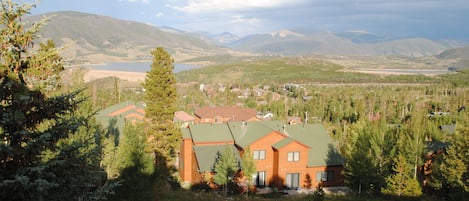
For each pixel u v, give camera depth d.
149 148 39.31
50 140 10.12
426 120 76.75
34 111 10.17
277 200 33.53
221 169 35.47
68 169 10.49
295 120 96.69
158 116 40.69
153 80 40.41
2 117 9.38
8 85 9.17
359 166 36.69
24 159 9.84
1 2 9.34
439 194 37.31
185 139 44.91
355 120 99.75
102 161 24.28
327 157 43.53
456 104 113.38
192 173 44.50
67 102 10.49
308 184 42.38
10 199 9.10
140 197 23.59
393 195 34.81
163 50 40.75
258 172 42.25
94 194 10.86
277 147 41.28
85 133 21.12
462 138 34.31
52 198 10.05
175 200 27.70
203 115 76.62
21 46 9.84
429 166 41.75
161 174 26.66
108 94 98.81
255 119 77.38
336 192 40.88
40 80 10.22
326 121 100.06
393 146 39.81
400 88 181.75
